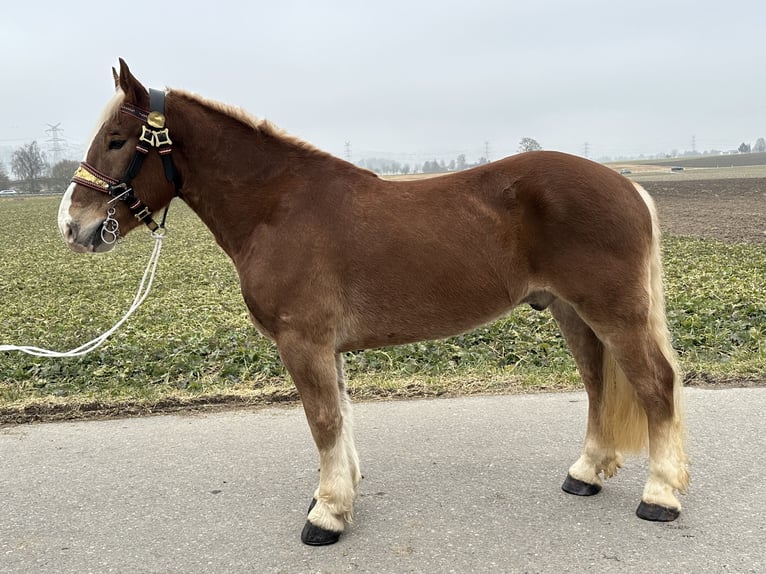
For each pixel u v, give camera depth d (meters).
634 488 3.80
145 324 8.91
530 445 4.39
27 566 3.16
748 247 15.52
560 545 3.19
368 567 3.07
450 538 3.29
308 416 3.35
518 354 6.57
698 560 3.01
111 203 3.45
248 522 3.53
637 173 86.44
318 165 3.46
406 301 3.31
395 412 5.06
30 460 4.36
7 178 105.25
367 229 3.27
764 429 4.41
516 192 3.32
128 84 3.37
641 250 3.30
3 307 11.04
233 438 4.67
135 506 3.72
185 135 3.47
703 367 5.65
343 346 3.40
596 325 3.33
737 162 115.50
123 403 5.36
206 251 20.38
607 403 3.64
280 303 3.26
